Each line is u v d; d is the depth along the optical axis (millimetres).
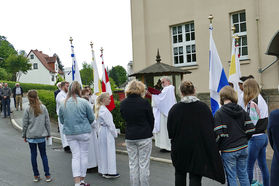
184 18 12281
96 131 5910
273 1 10031
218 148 3582
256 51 10484
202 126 3492
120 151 7449
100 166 5574
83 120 4727
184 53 12570
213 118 3621
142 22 13391
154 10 13148
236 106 3740
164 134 7176
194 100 3611
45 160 5270
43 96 14492
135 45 13656
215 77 6027
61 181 5262
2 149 7945
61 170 5953
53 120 13008
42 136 5152
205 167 3412
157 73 8469
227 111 3670
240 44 11109
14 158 6934
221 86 5988
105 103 5535
